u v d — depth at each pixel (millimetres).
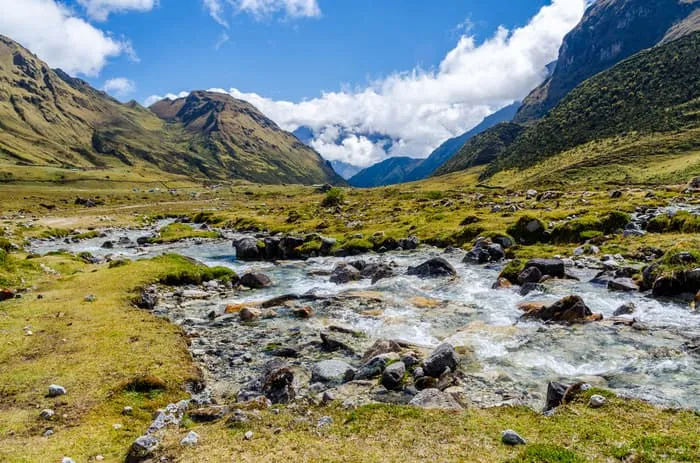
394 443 11703
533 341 21422
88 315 26406
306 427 13062
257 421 13539
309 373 19484
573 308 23859
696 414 12430
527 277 33625
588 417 12617
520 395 15805
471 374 17828
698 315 23656
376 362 18812
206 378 19609
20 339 22078
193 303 33969
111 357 19812
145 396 16469
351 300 32125
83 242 79000
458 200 104188
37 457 12109
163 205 185500
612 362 18297
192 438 12398
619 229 46000
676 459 9727
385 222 74312
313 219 92438
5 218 119000
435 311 28656
